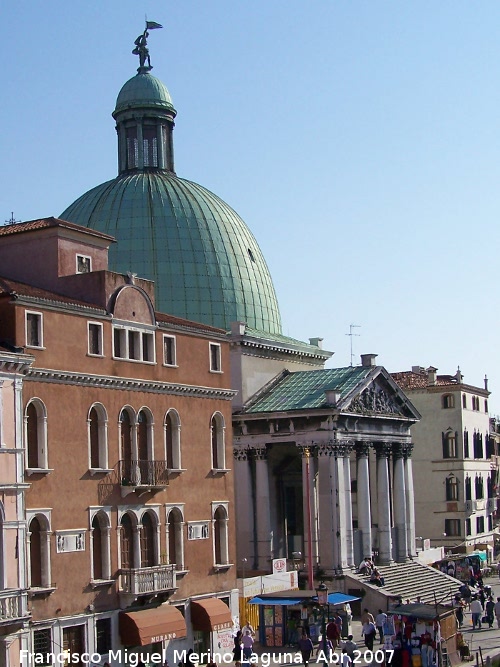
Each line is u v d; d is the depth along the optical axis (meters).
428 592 73.81
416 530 101.94
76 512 47.47
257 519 74.06
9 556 43.06
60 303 47.38
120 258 76.81
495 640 57.75
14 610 42.66
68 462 47.25
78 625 47.00
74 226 53.06
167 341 55.03
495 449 119.69
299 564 70.81
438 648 47.22
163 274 76.50
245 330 76.06
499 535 111.31
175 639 52.75
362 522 75.06
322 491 71.56
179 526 54.44
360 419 74.88
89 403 48.88
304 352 82.00
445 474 101.25
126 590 49.56
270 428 73.81
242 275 79.88
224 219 81.56
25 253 52.88
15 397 44.16
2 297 45.03
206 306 77.00
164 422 54.03
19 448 44.03
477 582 81.00
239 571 73.62
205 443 57.09
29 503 44.78
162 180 81.69
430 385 102.44
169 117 84.81
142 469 51.94
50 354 46.56
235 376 75.19
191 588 54.78
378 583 69.69
